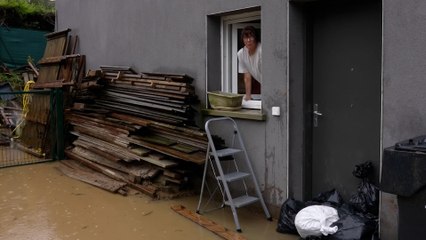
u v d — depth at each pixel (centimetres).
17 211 584
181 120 622
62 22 1058
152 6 729
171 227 520
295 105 519
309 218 438
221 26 631
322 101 523
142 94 688
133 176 660
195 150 582
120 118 715
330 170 520
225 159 569
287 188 520
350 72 493
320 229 427
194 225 525
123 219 548
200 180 642
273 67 527
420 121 393
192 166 632
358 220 421
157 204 600
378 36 463
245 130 570
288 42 508
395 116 409
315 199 504
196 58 641
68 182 721
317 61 525
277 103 525
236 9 570
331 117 515
